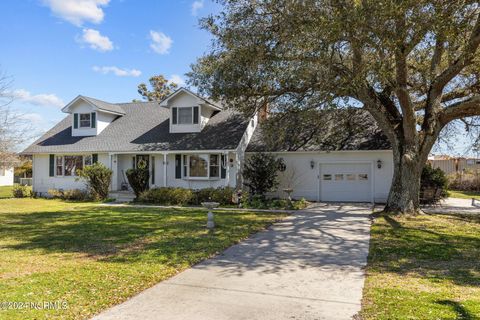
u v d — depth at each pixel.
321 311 4.62
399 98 12.97
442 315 4.34
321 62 11.05
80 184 22.70
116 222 12.33
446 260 7.24
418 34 9.08
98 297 5.05
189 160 20.69
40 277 5.95
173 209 16.41
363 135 19.22
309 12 10.07
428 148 13.68
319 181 19.55
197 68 15.75
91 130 23.42
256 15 12.02
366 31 9.20
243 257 7.54
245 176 19.25
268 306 4.81
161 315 4.50
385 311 4.52
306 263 7.05
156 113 24.59
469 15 9.62
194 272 6.41
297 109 14.14
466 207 16.56
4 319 4.24
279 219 12.93
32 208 17.12
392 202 13.95
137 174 19.81
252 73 13.23
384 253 7.84
